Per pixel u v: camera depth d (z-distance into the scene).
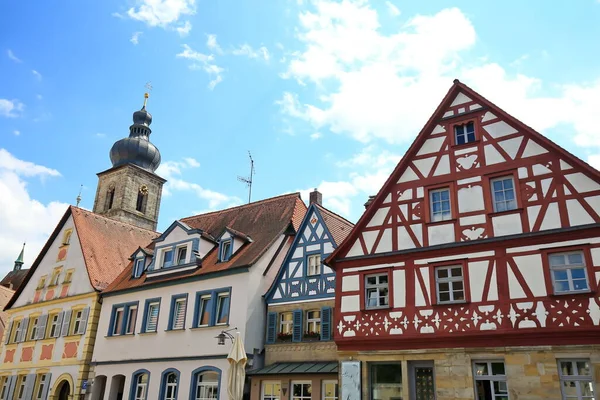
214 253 27.16
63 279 32.81
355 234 19.94
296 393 20.69
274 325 23.17
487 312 16.48
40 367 30.88
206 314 24.83
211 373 23.44
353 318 18.84
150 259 29.95
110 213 64.12
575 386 14.86
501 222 17.31
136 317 27.70
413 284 18.09
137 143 68.19
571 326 15.09
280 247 25.84
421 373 17.41
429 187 19.14
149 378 25.41
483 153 18.55
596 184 16.19
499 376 15.97
